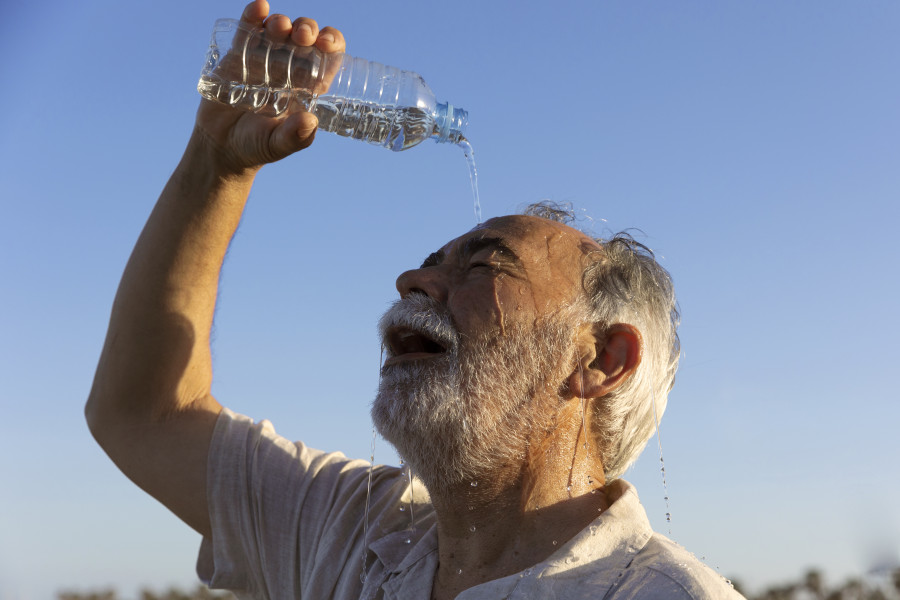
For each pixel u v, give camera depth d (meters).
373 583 2.41
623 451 2.52
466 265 2.53
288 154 2.52
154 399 2.91
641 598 1.91
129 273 2.87
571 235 2.63
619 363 2.48
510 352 2.38
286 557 2.68
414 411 2.29
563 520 2.29
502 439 2.32
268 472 2.79
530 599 1.98
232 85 2.51
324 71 2.52
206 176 2.73
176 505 2.86
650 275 2.71
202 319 2.93
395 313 2.46
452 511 2.34
